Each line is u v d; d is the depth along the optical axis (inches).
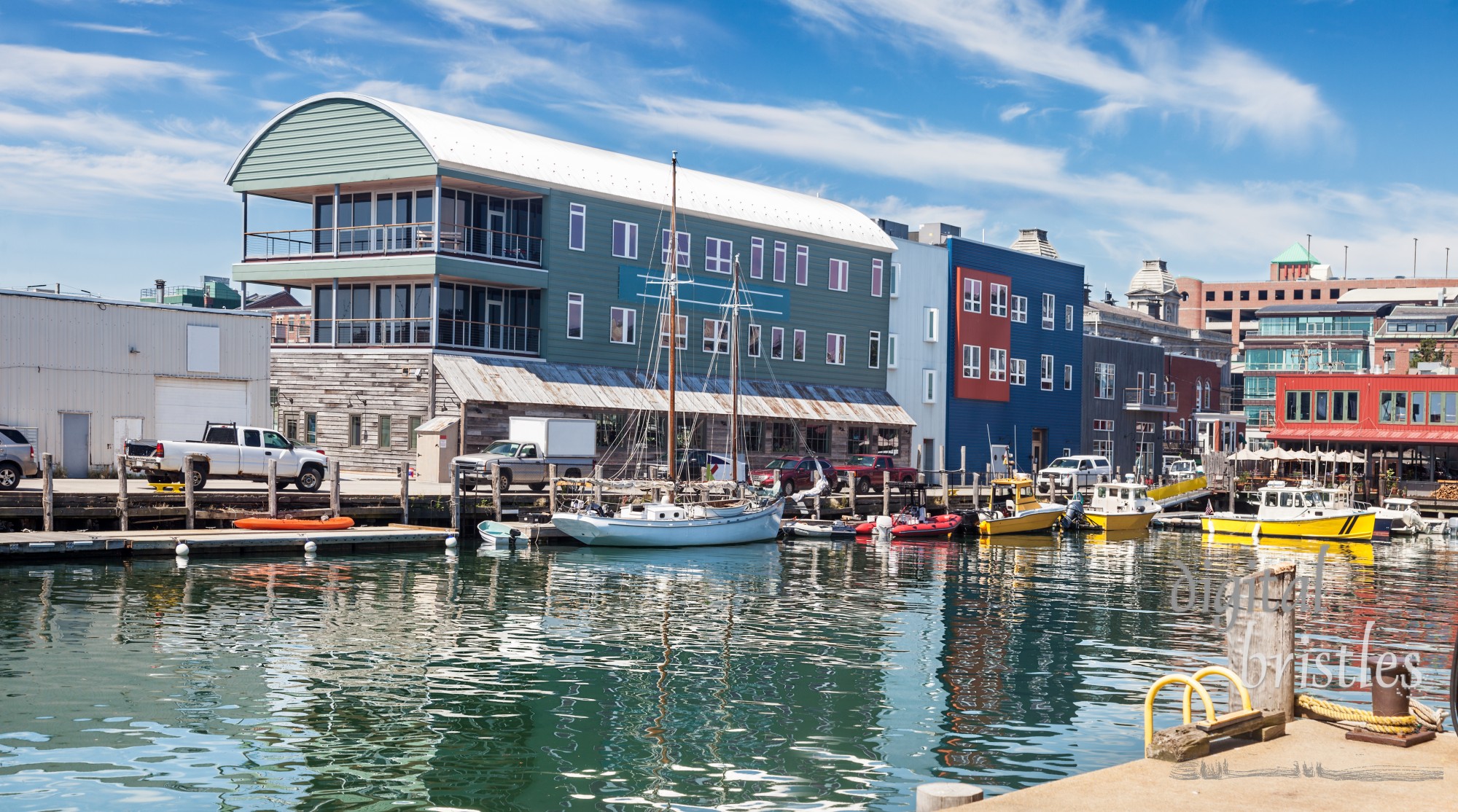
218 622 924.6
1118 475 3110.2
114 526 1379.2
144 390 1724.9
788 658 865.5
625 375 2224.4
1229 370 4749.0
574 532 1603.1
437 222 1995.6
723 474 2081.7
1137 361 3641.7
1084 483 2706.7
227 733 625.3
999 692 766.5
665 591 1210.0
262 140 2140.7
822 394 2583.7
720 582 1305.4
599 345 2220.7
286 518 1450.5
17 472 1397.6
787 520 1983.3
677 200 2345.0
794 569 1473.9
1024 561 1690.5
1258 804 327.0
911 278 2839.6
